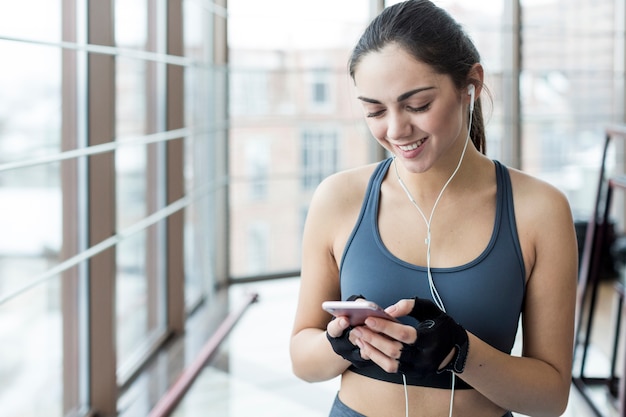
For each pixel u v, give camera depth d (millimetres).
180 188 3213
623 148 4922
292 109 4234
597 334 3447
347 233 1153
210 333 3289
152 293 3158
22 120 1968
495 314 1079
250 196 4215
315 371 1155
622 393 2262
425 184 1118
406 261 1108
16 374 1992
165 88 3160
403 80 1001
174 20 3162
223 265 4059
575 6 4789
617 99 4895
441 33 1014
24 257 2010
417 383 1094
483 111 1238
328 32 4242
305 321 1195
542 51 4750
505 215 1104
